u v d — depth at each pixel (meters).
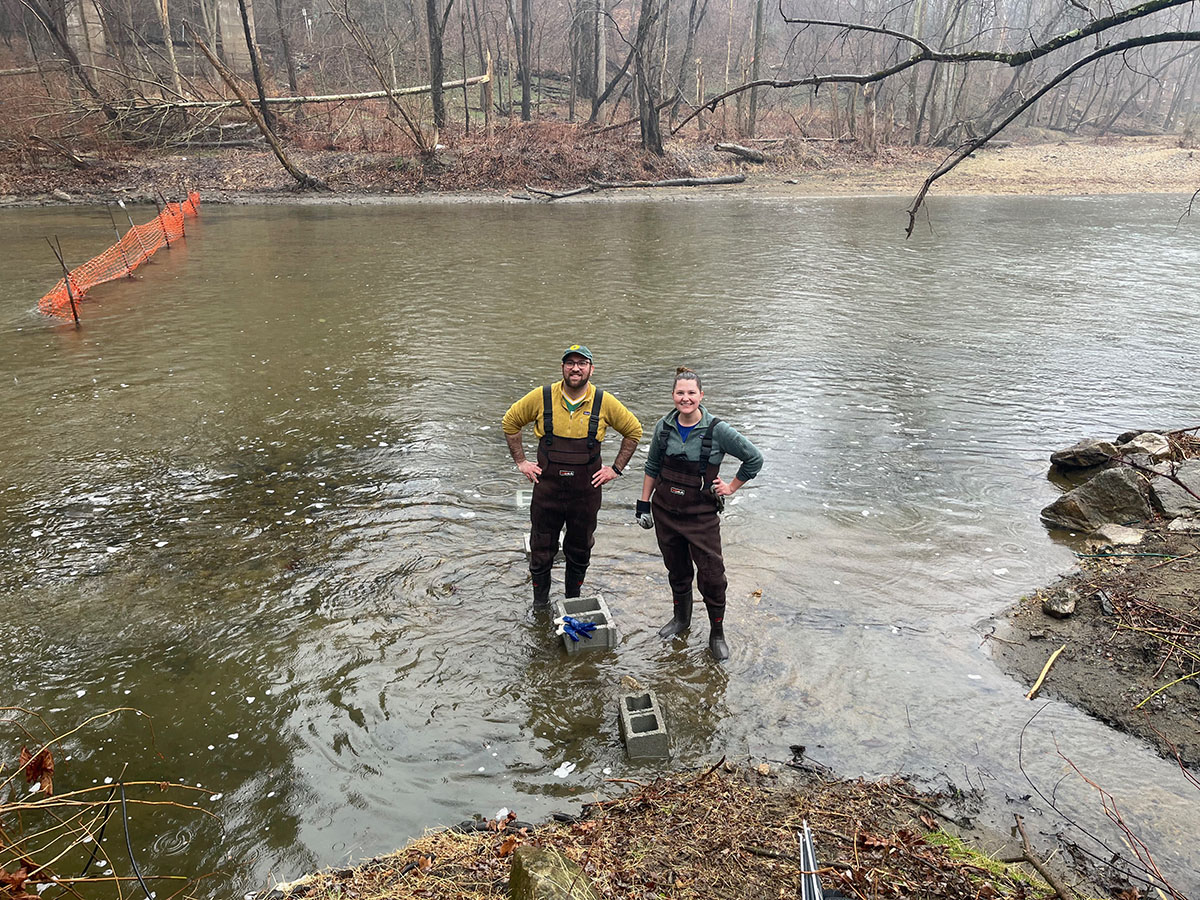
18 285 14.44
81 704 4.28
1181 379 9.55
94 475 7.04
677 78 39.44
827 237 20.50
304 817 3.57
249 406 8.72
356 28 29.42
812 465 7.26
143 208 25.12
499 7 43.84
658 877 3.09
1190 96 57.31
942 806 3.58
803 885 2.95
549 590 5.25
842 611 5.11
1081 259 17.61
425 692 4.38
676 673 4.54
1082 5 4.84
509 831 3.42
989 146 38.19
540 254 17.97
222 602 5.19
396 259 17.27
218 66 25.62
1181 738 3.95
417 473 7.10
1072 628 4.86
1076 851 3.33
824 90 44.91
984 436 7.92
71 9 31.31
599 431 4.76
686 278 15.50
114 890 3.21
